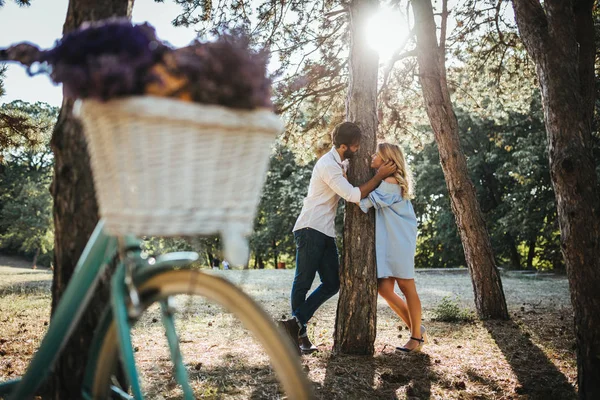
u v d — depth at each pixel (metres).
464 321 7.16
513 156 23.77
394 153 4.73
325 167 4.50
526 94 10.34
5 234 55.34
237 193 1.45
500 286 7.47
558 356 4.88
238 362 4.39
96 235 1.76
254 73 1.44
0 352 4.69
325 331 6.15
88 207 2.38
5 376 3.86
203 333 5.79
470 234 7.55
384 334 6.01
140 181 1.35
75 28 2.44
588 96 4.27
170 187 1.36
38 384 1.76
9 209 52.97
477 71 10.32
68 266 2.36
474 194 7.61
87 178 2.38
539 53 3.67
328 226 4.66
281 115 8.97
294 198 26.17
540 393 3.72
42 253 60.31
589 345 3.34
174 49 1.54
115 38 1.39
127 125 1.33
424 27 7.62
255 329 1.52
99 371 1.83
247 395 3.45
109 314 1.82
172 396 3.42
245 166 1.45
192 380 3.83
